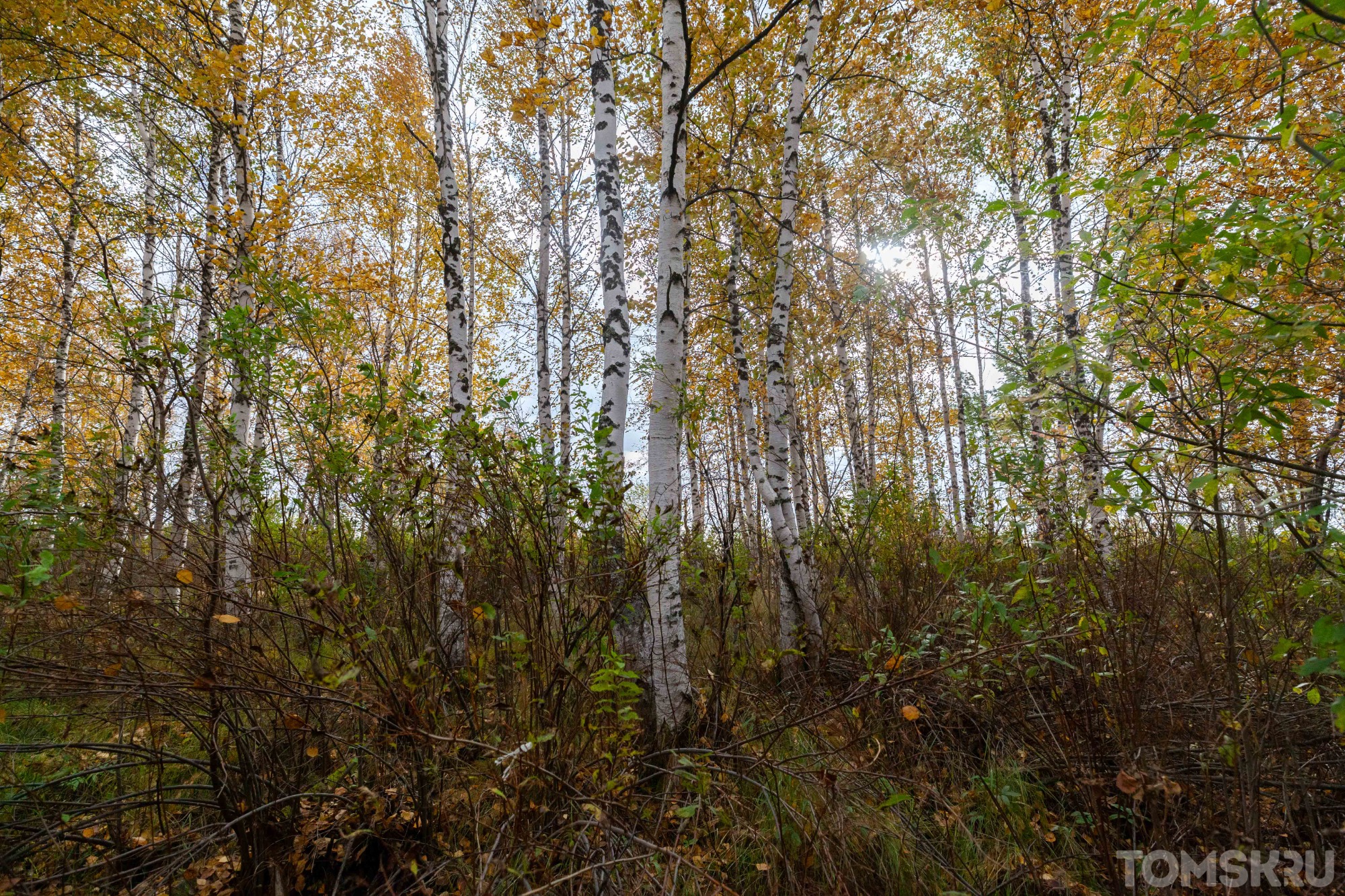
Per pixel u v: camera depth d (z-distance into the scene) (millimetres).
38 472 2947
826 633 4332
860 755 3029
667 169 3973
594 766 2584
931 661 3475
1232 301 1987
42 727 3299
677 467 3906
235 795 2508
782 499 4836
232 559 3414
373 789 2619
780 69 6781
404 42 9531
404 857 2410
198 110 5895
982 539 4215
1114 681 2896
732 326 6648
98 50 5898
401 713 2482
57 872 2439
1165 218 2223
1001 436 3070
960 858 2625
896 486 6047
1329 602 2271
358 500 3193
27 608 2422
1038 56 5812
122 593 2328
